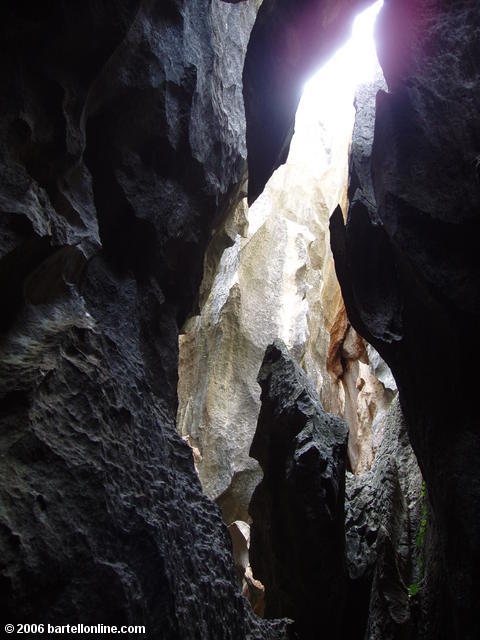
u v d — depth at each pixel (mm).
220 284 16062
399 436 9492
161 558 4051
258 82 8500
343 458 7270
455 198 6156
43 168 4387
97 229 4820
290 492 6840
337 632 7062
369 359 15312
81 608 3445
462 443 6090
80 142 4648
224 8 8062
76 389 4117
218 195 7191
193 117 6453
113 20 4648
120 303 5465
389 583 7094
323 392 17391
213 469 14469
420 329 6691
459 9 6742
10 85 4148
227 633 4836
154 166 6133
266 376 7973
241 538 12375
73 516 3654
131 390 4859
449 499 5969
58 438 3840
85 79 4715
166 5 6184
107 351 4793
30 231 3873
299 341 15820
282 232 17578
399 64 6641
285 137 9172
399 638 6660
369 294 7383
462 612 5578
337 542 6809
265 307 16297
